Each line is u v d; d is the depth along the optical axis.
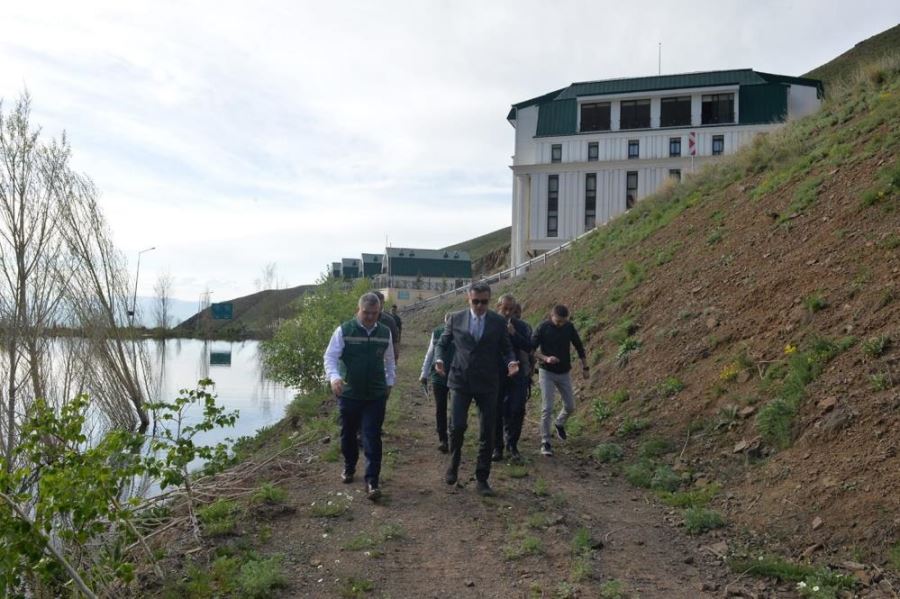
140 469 4.30
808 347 7.42
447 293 46.94
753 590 4.41
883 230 8.62
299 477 6.91
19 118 15.44
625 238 19.39
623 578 4.57
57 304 15.24
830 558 4.70
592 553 4.98
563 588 4.30
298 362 16.59
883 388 5.99
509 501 6.14
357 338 6.20
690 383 8.71
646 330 11.25
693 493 6.27
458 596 4.25
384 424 9.76
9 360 13.24
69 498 3.80
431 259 92.50
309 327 16.86
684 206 17.12
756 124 41.12
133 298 19.61
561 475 7.18
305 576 4.49
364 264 104.38
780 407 6.61
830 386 6.51
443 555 4.89
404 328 39.88
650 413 8.62
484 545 5.09
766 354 7.98
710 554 5.06
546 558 4.87
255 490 6.16
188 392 5.21
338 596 4.21
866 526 4.78
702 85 42.72
